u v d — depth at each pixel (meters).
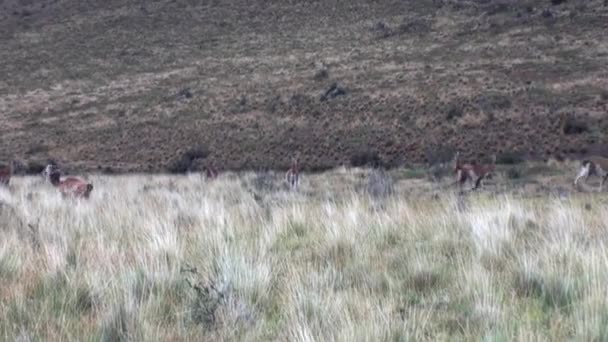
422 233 34.53
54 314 21.66
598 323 19.33
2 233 34.38
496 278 25.30
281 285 24.77
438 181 104.25
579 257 26.70
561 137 163.62
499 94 196.88
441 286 24.92
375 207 43.69
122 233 35.19
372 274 25.52
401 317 20.61
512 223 36.97
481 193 78.94
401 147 176.62
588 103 180.88
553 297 23.14
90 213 44.16
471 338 19.34
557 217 37.53
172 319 21.73
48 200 52.91
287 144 191.00
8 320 20.75
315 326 19.70
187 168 179.88
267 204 48.78
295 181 87.56
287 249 31.61
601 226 36.22
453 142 173.25
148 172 175.50
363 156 171.50
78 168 181.75
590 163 94.75
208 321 21.17
